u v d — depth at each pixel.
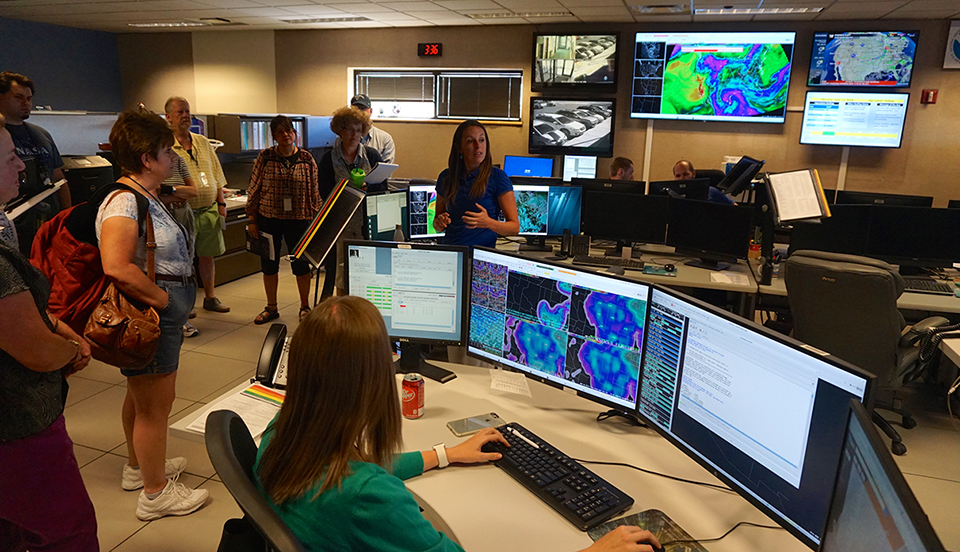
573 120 7.05
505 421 1.65
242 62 8.24
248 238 4.27
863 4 5.46
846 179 6.54
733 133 6.74
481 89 7.40
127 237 1.79
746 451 1.20
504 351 1.83
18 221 3.23
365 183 3.81
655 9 5.96
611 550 1.08
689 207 3.91
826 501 1.04
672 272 3.70
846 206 3.64
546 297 1.69
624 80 6.96
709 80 6.59
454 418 1.66
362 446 1.01
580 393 1.65
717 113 6.64
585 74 6.92
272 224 4.21
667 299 1.39
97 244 1.86
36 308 1.31
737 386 1.21
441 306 1.91
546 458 1.43
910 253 3.57
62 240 1.84
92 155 4.46
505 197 2.90
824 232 3.72
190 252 2.12
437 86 7.53
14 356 1.29
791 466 1.10
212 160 4.38
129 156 1.89
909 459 2.85
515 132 7.41
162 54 8.60
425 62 7.54
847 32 6.12
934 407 3.40
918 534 0.56
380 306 1.94
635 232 4.11
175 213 3.84
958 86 6.07
